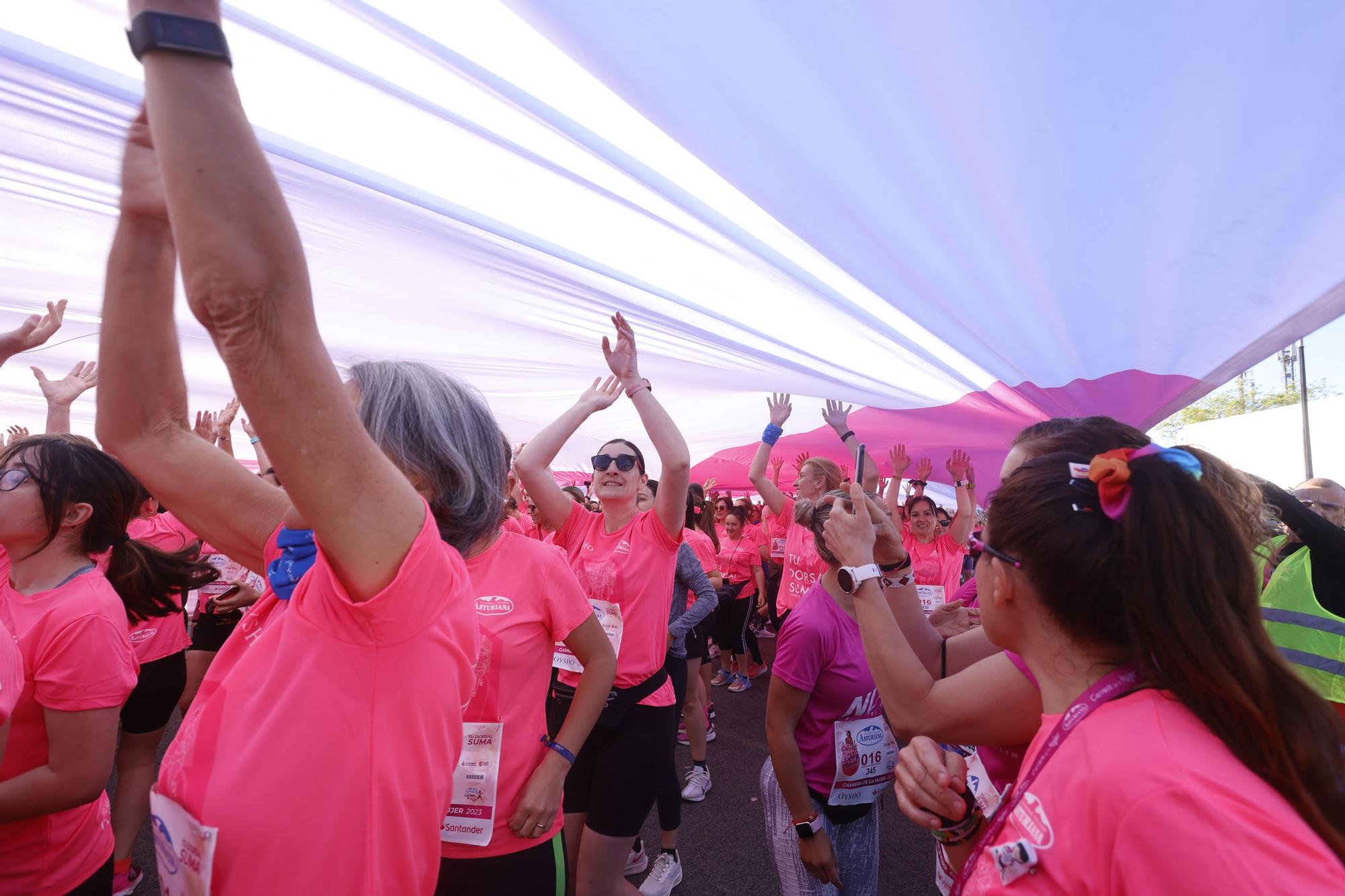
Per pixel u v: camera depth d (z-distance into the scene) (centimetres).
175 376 110
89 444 194
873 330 277
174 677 337
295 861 74
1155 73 151
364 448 75
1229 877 60
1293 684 75
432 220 239
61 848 165
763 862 353
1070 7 138
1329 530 233
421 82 173
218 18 64
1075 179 182
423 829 83
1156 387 266
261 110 184
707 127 183
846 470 531
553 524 319
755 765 482
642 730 262
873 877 213
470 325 346
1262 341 222
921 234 213
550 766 172
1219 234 188
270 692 77
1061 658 88
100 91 166
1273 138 160
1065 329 240
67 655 159
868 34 150
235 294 63
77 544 187
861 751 205
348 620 78
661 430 276
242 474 117
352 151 201
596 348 371
